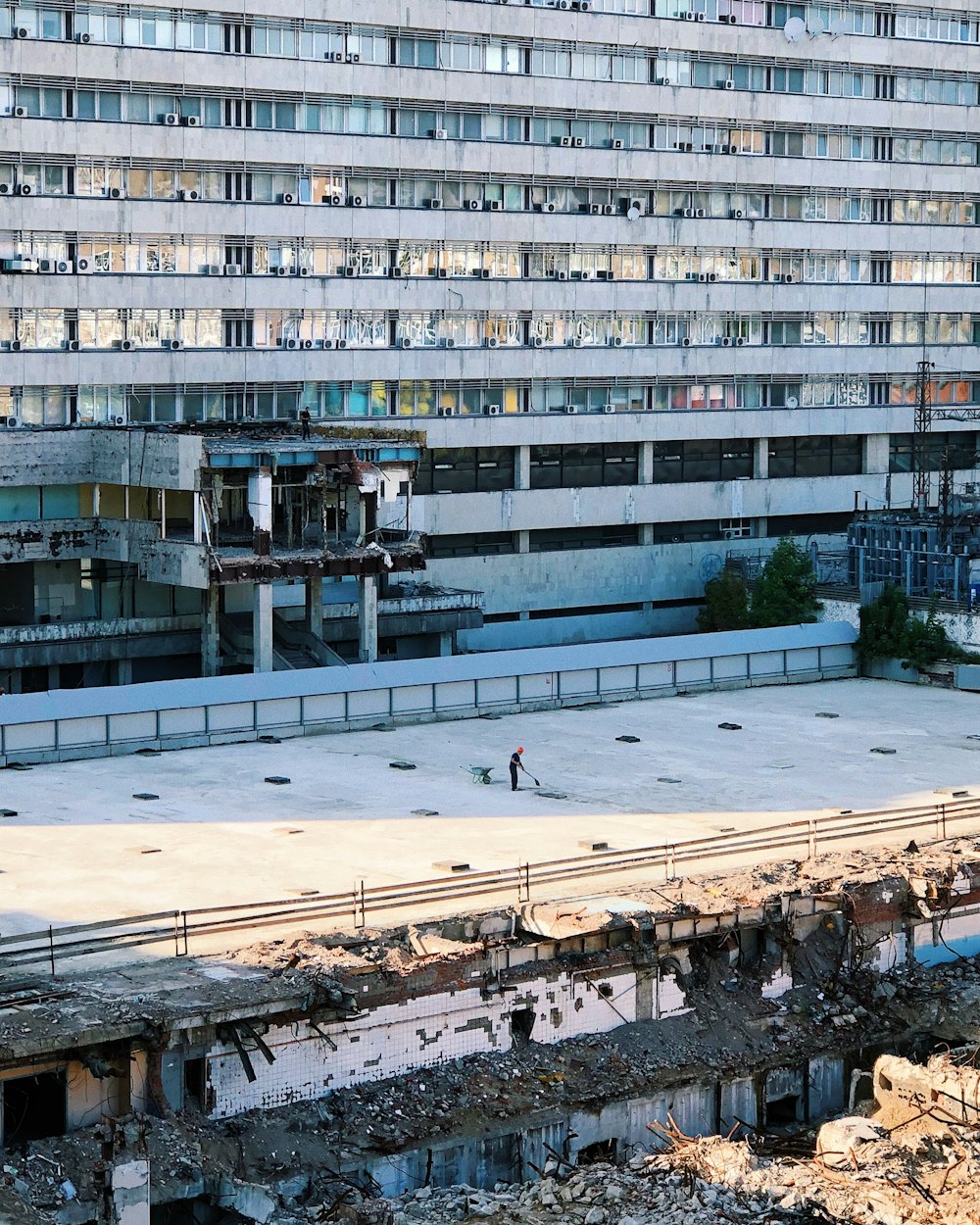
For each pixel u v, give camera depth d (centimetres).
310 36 10044
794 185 11800
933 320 12438
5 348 9275
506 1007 5244
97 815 6688
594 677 9119
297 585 9988
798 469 12125
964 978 6072
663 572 11519
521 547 11000
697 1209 4534
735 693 9488
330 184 10175
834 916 5912
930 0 12162
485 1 10562
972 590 9950
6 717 7512
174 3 9612
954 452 12744
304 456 8888
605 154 11081
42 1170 4325
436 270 10562
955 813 6800
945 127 12325
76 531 9419
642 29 11131
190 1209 4509
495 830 6556
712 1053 5441
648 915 5469
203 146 9750
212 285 9844
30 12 9269
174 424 9588
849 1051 5588
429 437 10550
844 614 10381
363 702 8425
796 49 11706
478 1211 4566
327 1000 4825
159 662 9700
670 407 11488
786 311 11844
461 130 10606
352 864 6041
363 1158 4731
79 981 4800
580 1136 5066
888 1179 4697
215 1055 4700
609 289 11162
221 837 6391
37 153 9325
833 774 7550
